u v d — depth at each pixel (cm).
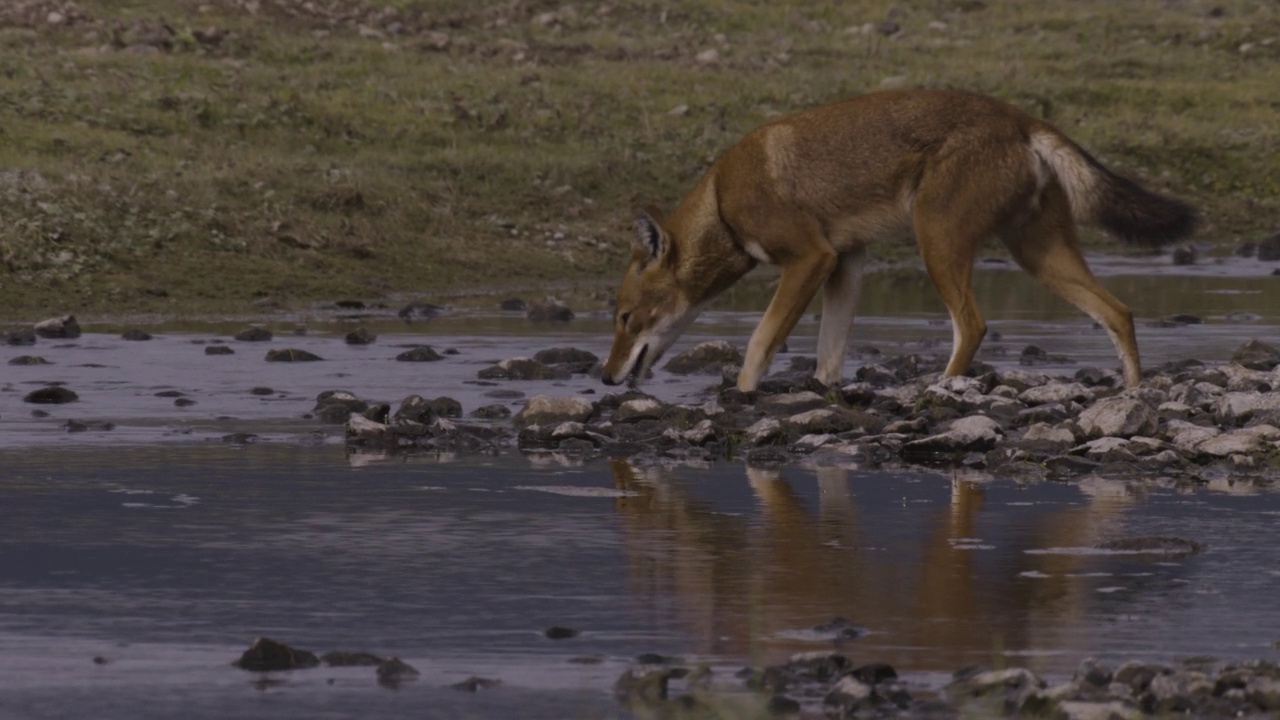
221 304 3591
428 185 4497
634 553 1468
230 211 4009
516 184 4669
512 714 1031
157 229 3812
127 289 3572
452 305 3728
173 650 1167
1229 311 3712
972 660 1138
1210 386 2341
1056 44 7025
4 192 3750
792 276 2414
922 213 2392
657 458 2008
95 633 1207
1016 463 1920
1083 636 1197
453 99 5238
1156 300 3941
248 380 2614
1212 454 1967
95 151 4328
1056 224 2436
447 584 1353
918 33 7112
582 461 1978
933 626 1225
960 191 2377
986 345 3108
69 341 3067
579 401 2242
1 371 2683
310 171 4366
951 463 1975
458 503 1698
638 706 1045
